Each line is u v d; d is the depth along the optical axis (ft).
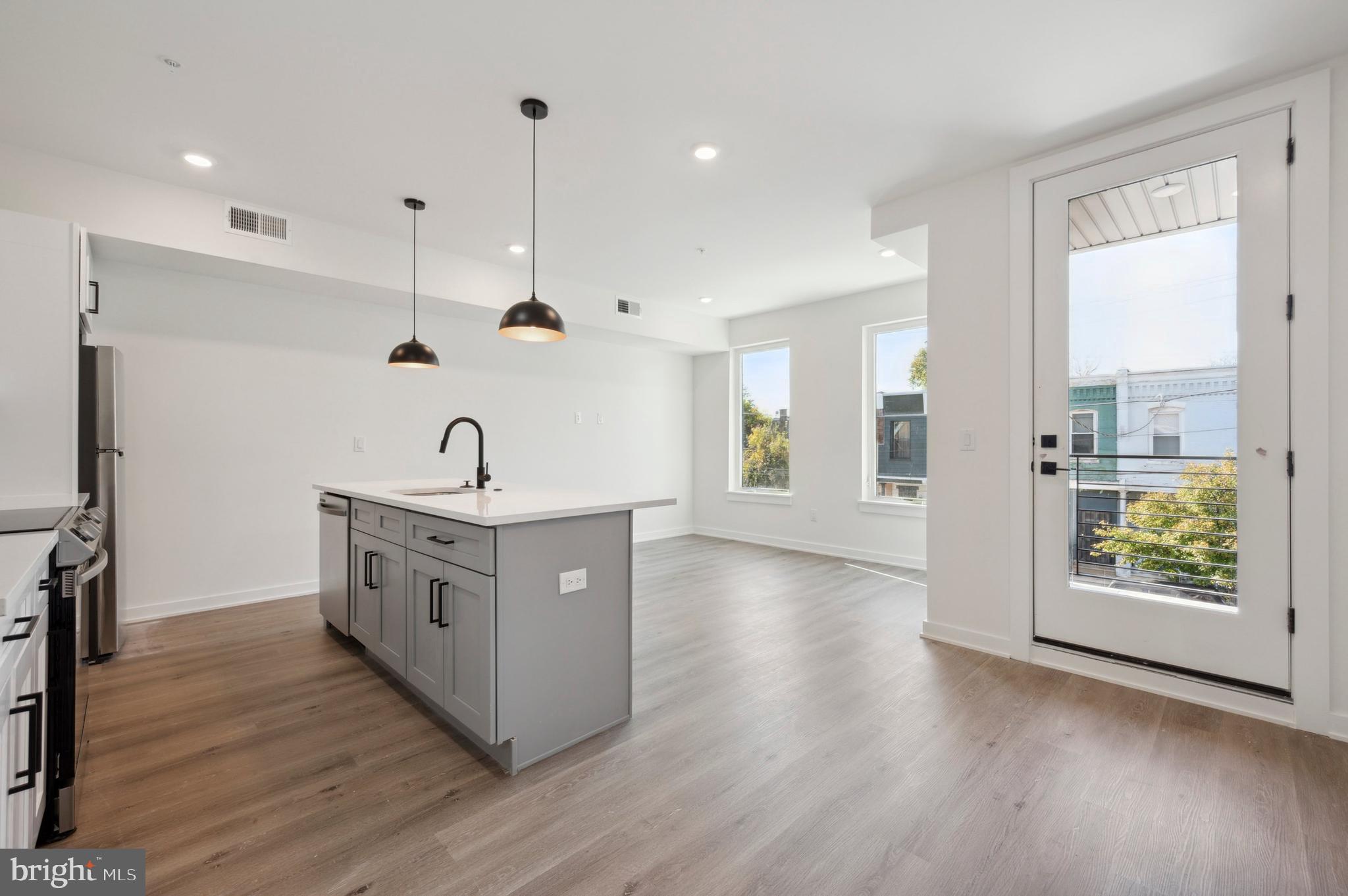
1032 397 9.01
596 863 4.73
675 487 21.83
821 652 9.55
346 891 4.41
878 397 17.24
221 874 4.55
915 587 13.94
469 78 7.09
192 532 11.71
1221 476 7.48
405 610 7.61
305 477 13.12
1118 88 7.34
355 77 7.04
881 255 13.85
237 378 12.20
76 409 6.90
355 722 7.12
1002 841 4.99
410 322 14.88
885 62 6.84
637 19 6.09
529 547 6.21
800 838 5.03
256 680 8.38
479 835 5.06
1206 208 7.59
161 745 6.55
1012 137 8.52
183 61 6.69
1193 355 7.69
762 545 19.72
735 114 7.89
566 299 16.05
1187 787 5.76
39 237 6.76
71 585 4.95
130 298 10.96
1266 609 7.17
